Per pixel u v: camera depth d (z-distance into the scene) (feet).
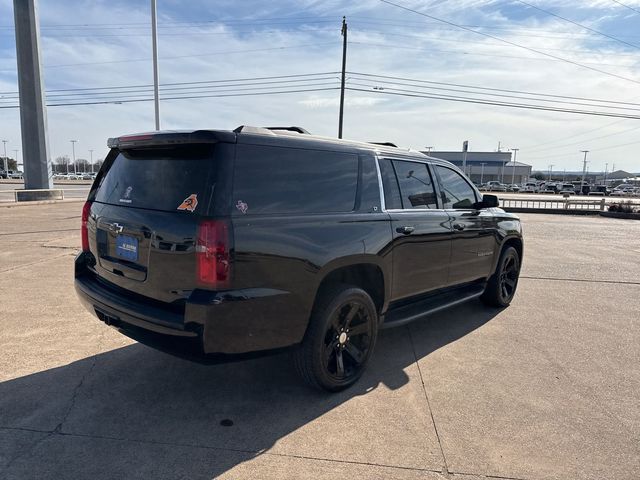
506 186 258.37
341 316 11.68
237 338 9.48
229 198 9.41
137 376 12.34
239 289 9.34
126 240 10.69
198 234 9.15
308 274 10.45
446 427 10.29
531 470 8.86
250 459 8.96
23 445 9.16
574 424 10.55
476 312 19.30
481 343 15.61
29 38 73.77
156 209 10.09
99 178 12.59
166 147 10.26
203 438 9.61
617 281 25.82
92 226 12.10
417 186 14.62
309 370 11.14
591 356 14.61
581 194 218.18
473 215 16.94
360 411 10.90
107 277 11.51
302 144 11.06
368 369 13.33
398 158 14.05
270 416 10.56
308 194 10.93
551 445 9.71
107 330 15.47
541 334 16.62
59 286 20.61
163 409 10.74
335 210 11.47
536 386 12.42
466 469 8.84
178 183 9.87
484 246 17.60
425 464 8.95
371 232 12.10
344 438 9.76
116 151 12.17
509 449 9.52
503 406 11.29
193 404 11.02
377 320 12.84
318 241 10.69
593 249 38.68
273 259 9.81
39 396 11.11
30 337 14.70
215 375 12.59
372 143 13.94
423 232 14.05
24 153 76.89
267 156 10.23
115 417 10.32
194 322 9.11
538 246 40.24
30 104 75.72
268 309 9.82
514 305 20.52
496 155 368.89
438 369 13.41
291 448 9.35
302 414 10.69
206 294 9.11
